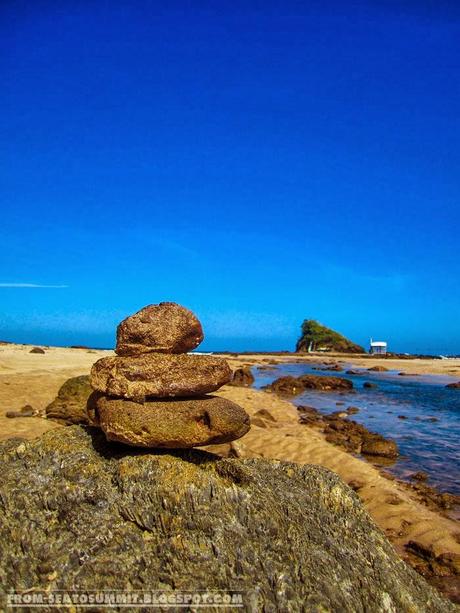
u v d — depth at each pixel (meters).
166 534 5.64
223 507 5.79
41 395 20.89
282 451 14.95
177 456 6.44
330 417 22.27
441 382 39.91
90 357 40.84
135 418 6.23
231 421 6.32
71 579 5.28
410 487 12.50
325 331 92.62
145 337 6.87
